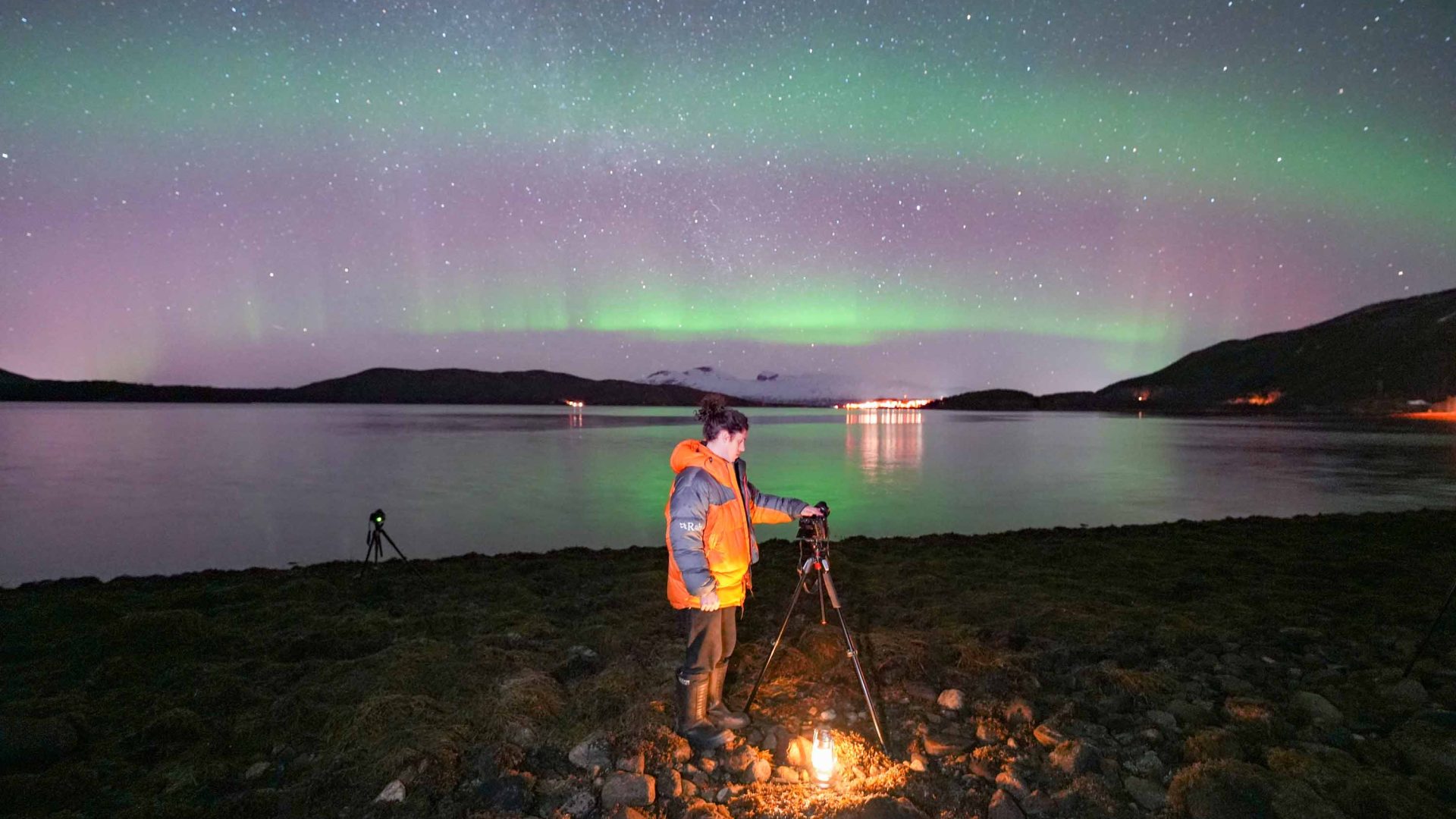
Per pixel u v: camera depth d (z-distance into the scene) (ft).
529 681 15.51
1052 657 18.03
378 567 32.48
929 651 17.92
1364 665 17.33
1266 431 296.71
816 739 12.12
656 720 13.97
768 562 32.12
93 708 14.98
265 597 25.77
